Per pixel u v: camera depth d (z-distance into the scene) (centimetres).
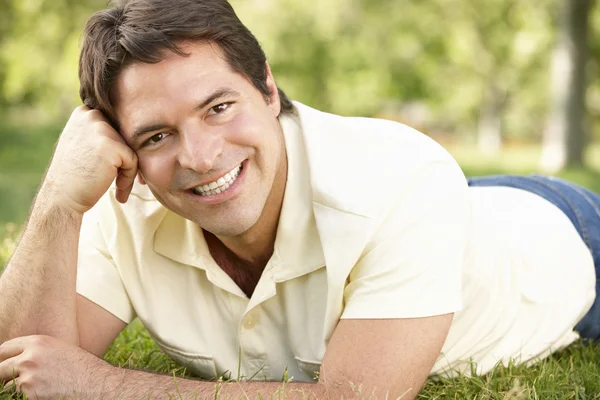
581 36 1836
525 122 5028
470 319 297
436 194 261
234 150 250
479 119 4275
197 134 246
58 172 279
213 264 282
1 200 962
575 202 356
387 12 2289
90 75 260
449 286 255
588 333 351
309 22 2044
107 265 298
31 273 277
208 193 254
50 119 2308
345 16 2197
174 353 296
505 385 286
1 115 2608
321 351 272
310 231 267
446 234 258
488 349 303
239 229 259
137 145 259
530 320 316
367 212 254
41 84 2194
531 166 1856
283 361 286
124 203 291
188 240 282
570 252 336
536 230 332
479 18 2523
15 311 276
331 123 272
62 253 278
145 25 243
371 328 248
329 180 261
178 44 244
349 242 254
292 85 2231
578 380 292
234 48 252
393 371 244
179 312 293
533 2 2373
